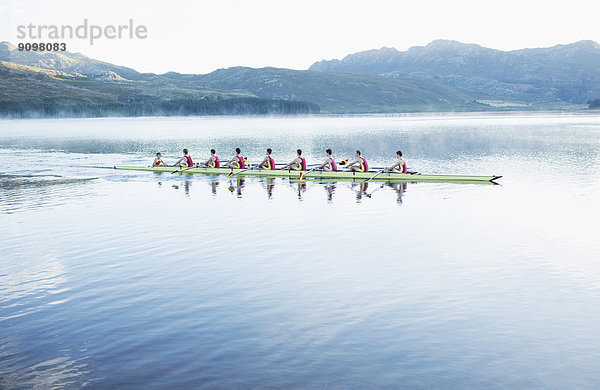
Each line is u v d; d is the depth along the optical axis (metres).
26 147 71.12
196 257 15.81
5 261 15.62
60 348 9.77
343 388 8.17
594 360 9.00
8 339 10.20
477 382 8.30
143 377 8.63
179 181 34.19
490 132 99.69
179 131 127.00
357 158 35.22
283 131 122.94
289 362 9.05
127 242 17.73
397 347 9.58
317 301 12.00
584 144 63.88
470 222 20.47
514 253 15.91
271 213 22.69
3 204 25.64
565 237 17.78
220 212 22.98
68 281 13.70
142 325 10.76
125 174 38.34
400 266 14.69
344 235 18.47
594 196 26.05
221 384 8.36
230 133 114.56
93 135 107.38
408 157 51.47
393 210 23.19
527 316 10.97
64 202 26.12
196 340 9.99
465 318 10.91
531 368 8.76
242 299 12.18
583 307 11.43
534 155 50.16
